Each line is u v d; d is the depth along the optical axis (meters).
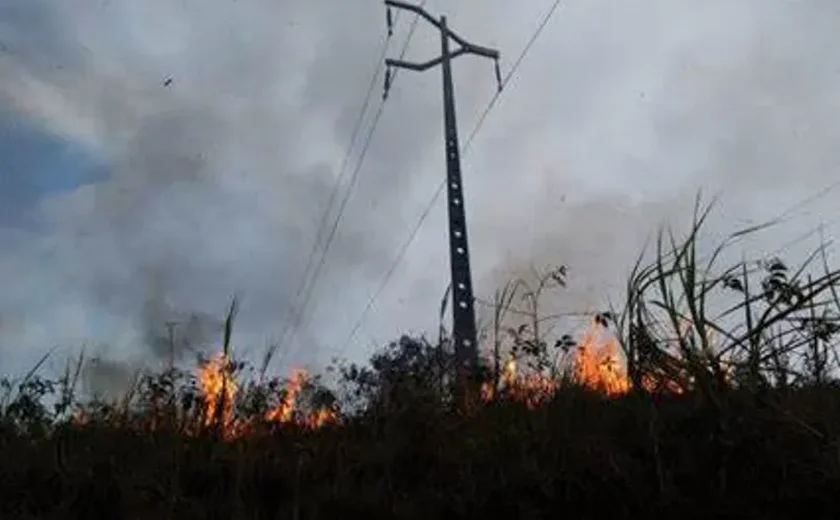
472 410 7.53
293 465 6.86
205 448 7.14
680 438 6.30
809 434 6.00
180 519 6.23
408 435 6.95
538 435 6.64
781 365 6.96
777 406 6.27
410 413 7.16
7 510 6.36
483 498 6.08
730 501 5.70
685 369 6.88
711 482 5.91
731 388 6.54
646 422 6.50
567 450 6.36
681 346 6.91
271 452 7.21
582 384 7.73
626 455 6.23
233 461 6.88
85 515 6.40
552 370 8.16
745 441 5.95
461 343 9.29
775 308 6.89
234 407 7.93
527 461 6.26
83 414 7.91
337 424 7.96
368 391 8.51
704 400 6.48
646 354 7.12
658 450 6.20
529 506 5.96
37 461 6.88
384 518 6.17
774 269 6.94
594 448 6.27
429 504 6.16
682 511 5.77
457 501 6.07
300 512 6.28
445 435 6.95
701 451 6.07
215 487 6.74
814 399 6.62
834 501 5.60
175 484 6.46
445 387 8.10
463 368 8.36
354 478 6.67
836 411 6.40
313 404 8.32
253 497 6.57
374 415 7.71
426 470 6.71
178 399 7.88
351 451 7.08
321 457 7.04
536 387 7.89
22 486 6.61
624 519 5.88
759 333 6.92
